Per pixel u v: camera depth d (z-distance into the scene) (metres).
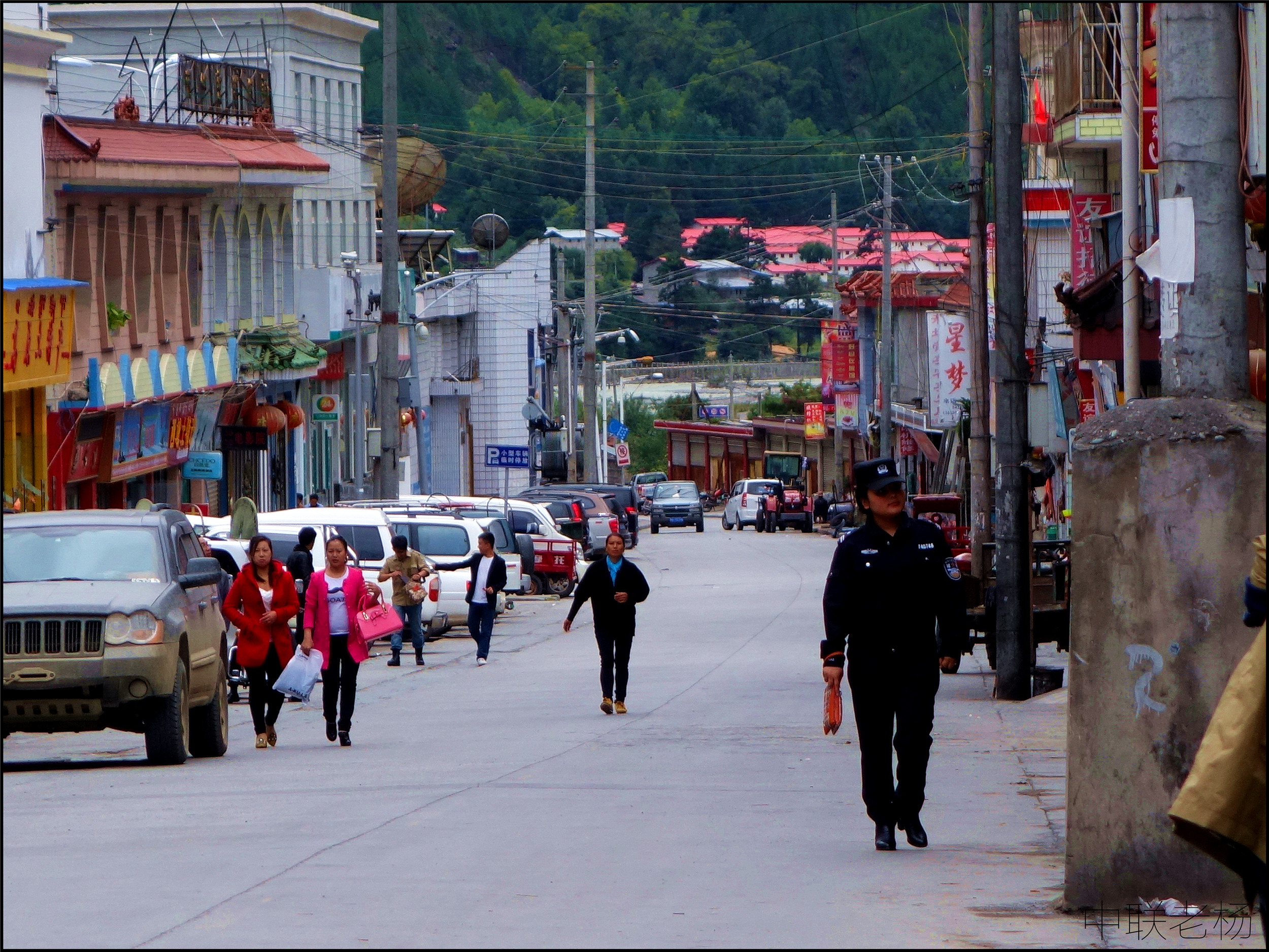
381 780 50.84
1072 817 29.98
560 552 163.25
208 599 62.03
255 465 181.00
